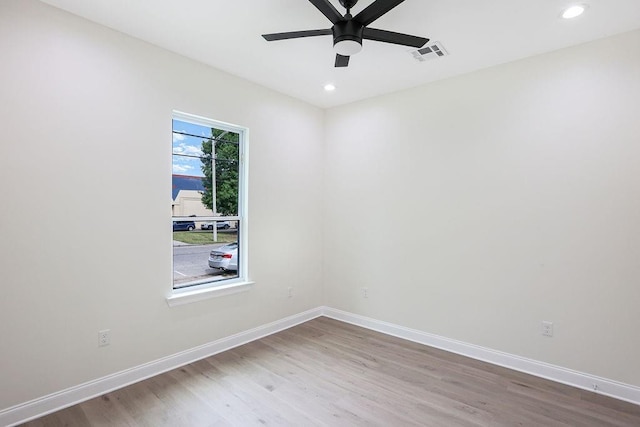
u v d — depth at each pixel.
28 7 2.12
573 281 2.66
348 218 4.14
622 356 2.46
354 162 4.09
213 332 3.19
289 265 3.97
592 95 2.58
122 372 2.56
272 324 3.77
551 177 2.75
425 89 3.49
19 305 2.11
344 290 4.19
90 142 2.39
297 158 4.05
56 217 2.25
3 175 2.04
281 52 2.86
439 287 3.38
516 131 2.92
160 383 2.62
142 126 2.67
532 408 2.33
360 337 3.65
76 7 2.23
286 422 2.16
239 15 2.31
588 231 2.59
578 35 2.51
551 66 2.75
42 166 2.19
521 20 2.31
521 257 2.90
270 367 2.92
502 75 3.00
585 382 2.59
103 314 2.46
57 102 2.24
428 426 2.13
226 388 2.56
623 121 2.46
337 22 1.98
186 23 2.42
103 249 2.46
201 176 3.20
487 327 3.08
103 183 2.46
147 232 2.70
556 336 2.73
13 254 2.08
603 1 2.09
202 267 3.20
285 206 3.92
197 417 2.20
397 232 3.70
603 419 2.21
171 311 2.86
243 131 3.53
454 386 2.62
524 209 2.88
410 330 3.58
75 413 2.22
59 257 2.26
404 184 3.64
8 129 2.06
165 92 2.81
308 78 3.41
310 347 3.37
